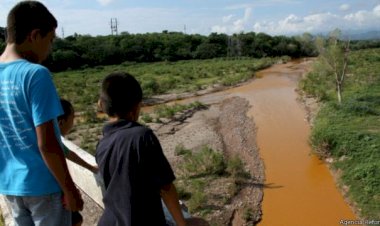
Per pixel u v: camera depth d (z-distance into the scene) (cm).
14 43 254
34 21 248
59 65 6606
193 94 3772
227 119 2634
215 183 1513
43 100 239
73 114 371
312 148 1878
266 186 1534
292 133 2219
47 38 261
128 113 260
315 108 2688
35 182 262
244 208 1345
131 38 8388
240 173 1598
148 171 241
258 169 1703
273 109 2867
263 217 1312
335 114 2248
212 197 1408
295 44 8856
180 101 3494
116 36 8644
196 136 2227
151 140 244
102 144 260
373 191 1348
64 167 253
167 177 242
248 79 4625
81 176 452
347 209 1323
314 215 1307
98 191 402
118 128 256
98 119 2695
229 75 4997
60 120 354
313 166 1702
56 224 281
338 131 1842
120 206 246
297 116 2609
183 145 2014
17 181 262
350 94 2731
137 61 7881
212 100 3409
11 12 251
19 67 243
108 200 254
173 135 2277
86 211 538
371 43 8525
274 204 1391
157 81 4447
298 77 4719
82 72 6188
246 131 2308
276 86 4022
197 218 320
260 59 7769
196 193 1391
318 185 1515
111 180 250
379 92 2733
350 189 1414
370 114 2194
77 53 7094
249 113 2792
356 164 1553
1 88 247
